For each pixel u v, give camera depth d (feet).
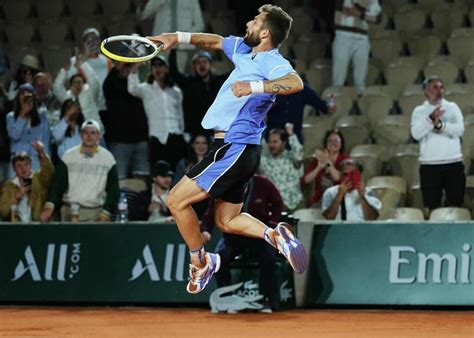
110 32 156.35
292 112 116.88
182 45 137.80
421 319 85.66
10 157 121.80
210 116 61.41
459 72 137.59
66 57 151.02
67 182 107.04
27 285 101.09
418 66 138.00
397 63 138.21
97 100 122.72
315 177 112.47
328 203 107.14
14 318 86.94
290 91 57.62
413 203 118.62
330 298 95.96
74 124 117.91
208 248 96.78
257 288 92.73
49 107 127.24
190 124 120.57
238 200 62.85
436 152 110.42
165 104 119.34
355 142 126.93
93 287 99.45
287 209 112.16
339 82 135.33
